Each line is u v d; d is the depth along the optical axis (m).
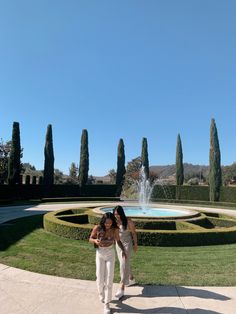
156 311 4.89
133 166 54.91
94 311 4.83
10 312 4.73
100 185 40.62
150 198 37.28
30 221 15.43
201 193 36.09
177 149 39.50
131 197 45.66
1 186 31.66
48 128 37.03
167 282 6.28
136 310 4.93
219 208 29.89
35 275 6.58
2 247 9.23
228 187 33.56
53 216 13.41
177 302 5.25
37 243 9.88
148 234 10.12
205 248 9.87
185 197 36.84
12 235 11.33
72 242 10.13
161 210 18.92
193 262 7.91
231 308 5.02
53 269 7.02
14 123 33.78
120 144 42.62
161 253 8.97
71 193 38.53
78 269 7.05
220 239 10.61
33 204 28.59
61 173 67.81
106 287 4.96
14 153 33.50
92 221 14.36
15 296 5.39
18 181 33.62
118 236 5.35
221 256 8.66
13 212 21.22
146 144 42.12
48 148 36.78
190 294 5.62
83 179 39.16
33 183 38.19
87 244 9.85
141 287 5.96
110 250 5.14
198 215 15.39
